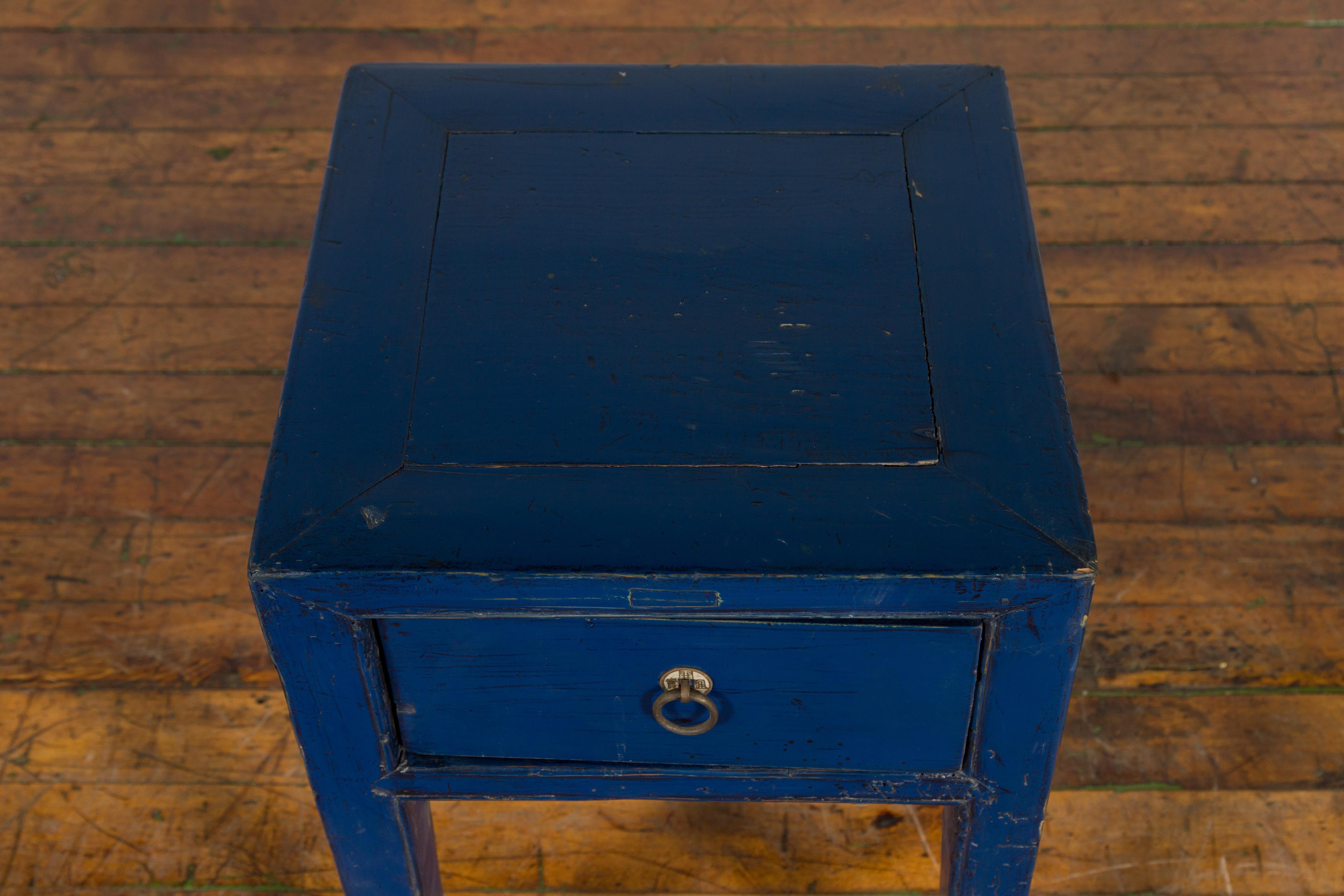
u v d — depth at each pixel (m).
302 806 1.43
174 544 1.67
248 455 1.76
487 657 0.87
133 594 1.62
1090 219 2.03
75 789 1.44
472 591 0.80
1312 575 1.62
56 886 1.37
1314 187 2.07
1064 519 0.81
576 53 2.28
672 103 1.10
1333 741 1.47
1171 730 1.48
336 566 0.79
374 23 2.34
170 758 1.47
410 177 1.03
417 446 0.86
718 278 0.96
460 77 1.12
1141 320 1.90
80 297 1.94
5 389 1.83
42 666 1.55
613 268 0.96
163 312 1.92
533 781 0.97
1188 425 1.78
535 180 1.03
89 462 1.75
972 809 0.98
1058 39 2.31
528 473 0.84
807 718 0.91
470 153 1.05
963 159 1.05
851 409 0.87
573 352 0.91
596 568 0.79
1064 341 1.87
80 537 1.67
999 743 0.91
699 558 0.79
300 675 0.88
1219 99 2.21
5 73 2.26
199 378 1.84
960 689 0.88
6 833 1.41
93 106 2.21
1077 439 1.76
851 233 0.99
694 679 0.88
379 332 0.92
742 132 1.07
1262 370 1.83
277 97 2.22
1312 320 1.89
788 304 0.94
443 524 0.81
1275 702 1.51
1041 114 2.19
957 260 0.97
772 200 1.01
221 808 1.43
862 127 1.08
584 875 1.38
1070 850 1.39
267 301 1.94
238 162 2.13
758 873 1.38
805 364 0.90
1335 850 1.39
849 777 0.95
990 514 0.81
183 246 2.01
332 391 0.89
